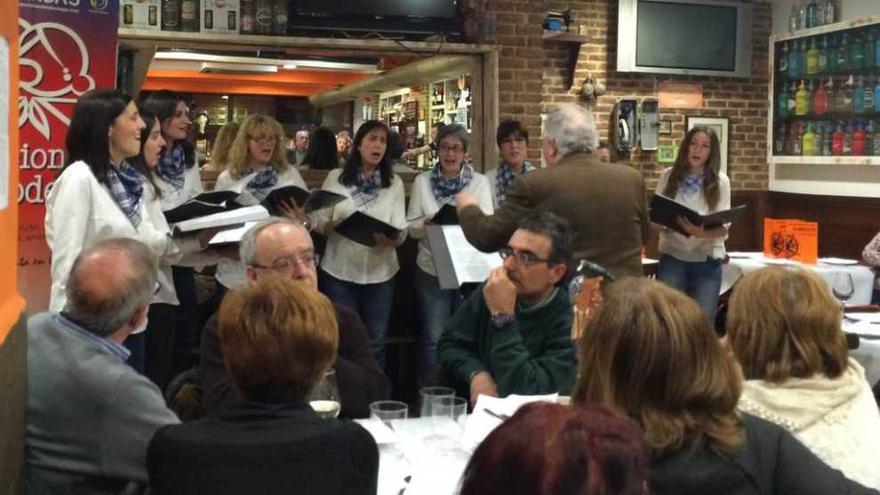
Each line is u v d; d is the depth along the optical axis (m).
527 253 2.53
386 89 9.23
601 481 0.82
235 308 1.52
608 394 1.38
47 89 3.56
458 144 4.68
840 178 7.25
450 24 5.60
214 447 1.41
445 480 1.79
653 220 4.51
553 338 2.56
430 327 4.68
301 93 10.48
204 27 5.13
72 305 1.93
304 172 5.46
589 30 7.56
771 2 7.98
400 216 4.64
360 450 1.48
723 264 5.14
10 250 1.79
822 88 7.08
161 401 1.91
